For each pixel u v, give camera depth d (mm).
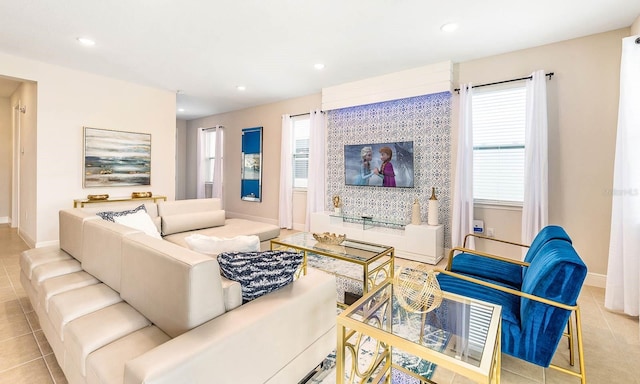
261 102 6070
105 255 1866
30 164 4293
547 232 2129
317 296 1627
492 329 1360
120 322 1445
